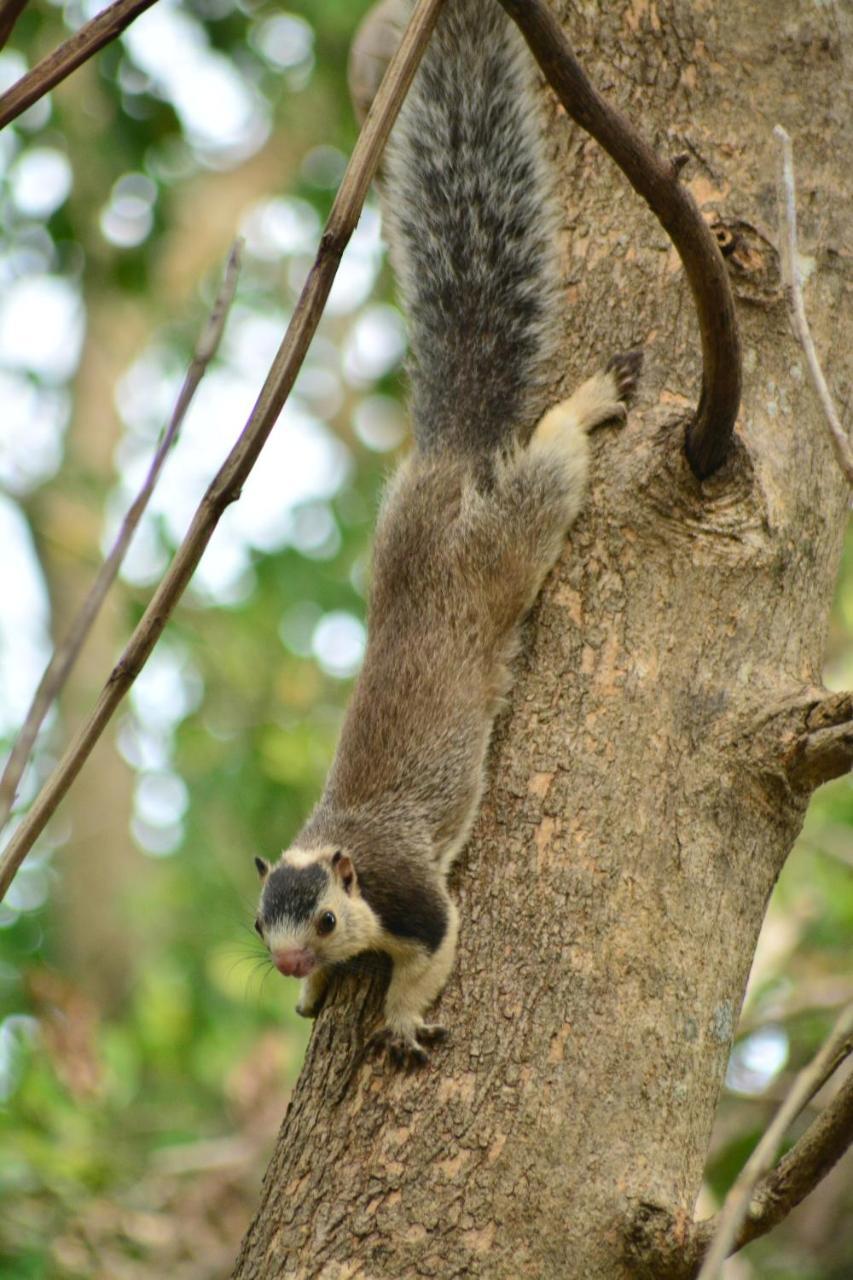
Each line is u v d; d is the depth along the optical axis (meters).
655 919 8.35
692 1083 8.15
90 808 30.75
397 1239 7.65
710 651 8.91
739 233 9.66
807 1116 17.20
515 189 11.37
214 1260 14.95
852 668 21.42
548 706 8.96
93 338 36.19
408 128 12.01
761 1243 18.67
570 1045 8.02
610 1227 7.66
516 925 8.38
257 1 24.16
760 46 10.11
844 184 10.06
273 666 24.89
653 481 9.20
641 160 7.73
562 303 10.18
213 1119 20.25
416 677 10.78
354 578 25.98
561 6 10.33
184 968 21.78
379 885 10.02
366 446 32.59
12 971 19.78
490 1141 7.80
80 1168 14.93
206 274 34.56
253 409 6.76
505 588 10.23
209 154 34.00
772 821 8.75
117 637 31.22
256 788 23.09
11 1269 13.95
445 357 11.71
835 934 18.73
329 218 6.81
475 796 9.48
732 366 8.54
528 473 9.98
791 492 9.33
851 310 9.92
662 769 8.65
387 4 12.91
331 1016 9.27
